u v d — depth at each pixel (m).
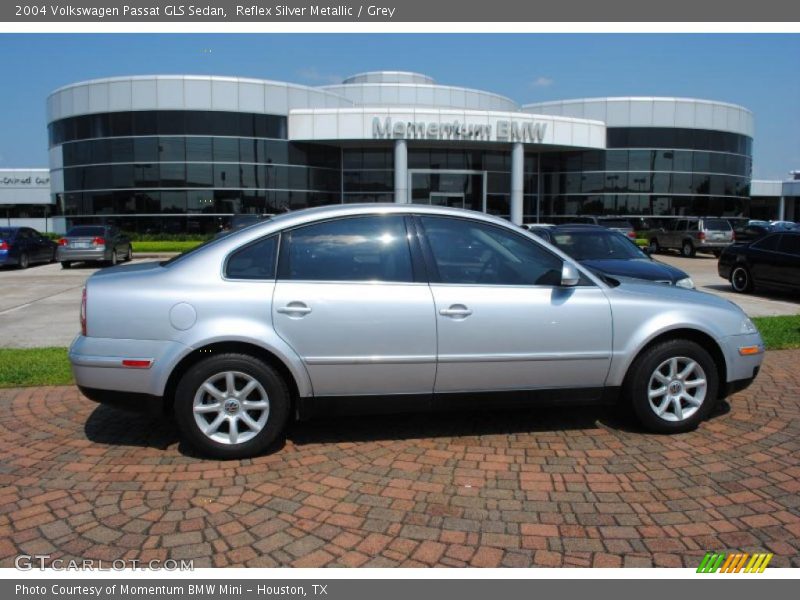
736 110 35.97
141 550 3.18
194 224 29.31
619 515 3.49
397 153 30.30
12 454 4.39
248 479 3.96
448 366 4.32
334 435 4.72
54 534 3.33
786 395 5.69
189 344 4.08
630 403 4.66
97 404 5.51
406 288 4.29
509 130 30.84
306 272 4.26
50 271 20.59
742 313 4.86
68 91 30.28
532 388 4.49
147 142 28.97
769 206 63.53
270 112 29.81
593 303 4.49
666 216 34.59
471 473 4.04
